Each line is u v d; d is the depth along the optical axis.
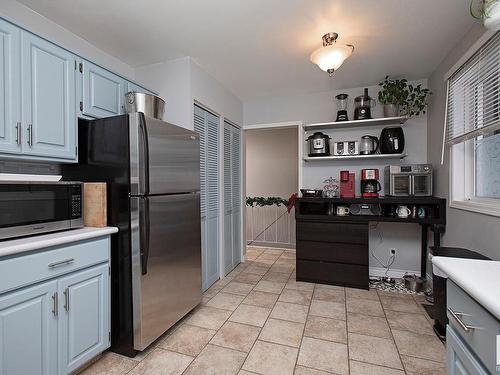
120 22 1.97
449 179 2.46
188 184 2.18
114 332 1.75
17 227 1.34
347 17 1.92
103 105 2.00
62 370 1.41
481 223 1.92
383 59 2.58
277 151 5.15
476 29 1.97
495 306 0.66
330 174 3.45
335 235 2.94
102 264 1.66
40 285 1.32
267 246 4.98
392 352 1.77
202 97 2.74
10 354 1.20
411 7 1.82
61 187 1.58
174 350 1.79
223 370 1.60
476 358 0.80
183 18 1.92
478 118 1.97
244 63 2.64
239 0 1.73
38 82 1.56
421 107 2.81
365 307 2.42
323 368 1.62
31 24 1.83
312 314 2.29
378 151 3.11
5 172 1.71
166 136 1.91
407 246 3.19
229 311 2.35
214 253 3.05
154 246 1.78
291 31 2.10
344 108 3.23
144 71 2.66
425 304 2.47
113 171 1.75
